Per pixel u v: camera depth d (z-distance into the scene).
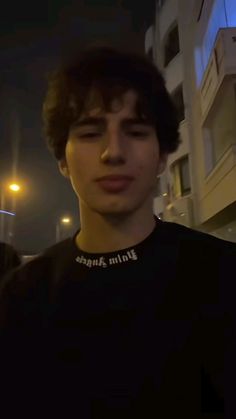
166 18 12.87
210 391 0.71
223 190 7.93
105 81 0.83
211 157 9.49
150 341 0.75
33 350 0.81
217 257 0.85
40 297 0.87
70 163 0.85
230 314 0.77
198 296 0.79
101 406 0.71
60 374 0.76
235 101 7.38
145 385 0.71
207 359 0.73
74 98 0.85
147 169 0.82
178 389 0.71
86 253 0.87
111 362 0.74
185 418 0.69
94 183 0.80
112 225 0.85
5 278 0.99
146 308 0.78
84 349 0.76
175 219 11.36
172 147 0.96
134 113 0.82
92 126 0.82
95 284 0.82
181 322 0.76
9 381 0.80
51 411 0.74
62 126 0.87
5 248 1.76
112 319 0.77
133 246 0.85
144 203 0.88
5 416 0.77
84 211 0.88
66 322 0.80
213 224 10.16
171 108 0.95
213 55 7.70
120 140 0.80
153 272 0.82
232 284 0.80
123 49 0.91
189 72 11.08
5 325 0.86
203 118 9.30
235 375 0.71
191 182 10.70
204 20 9.13
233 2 7.64
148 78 0.88
